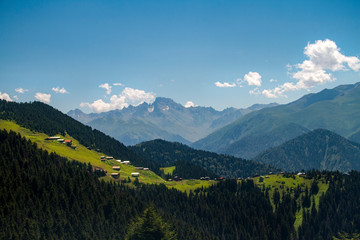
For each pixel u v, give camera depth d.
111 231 170.88
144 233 123.81
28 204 160.62
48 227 154.50
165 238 127.19
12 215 150.12
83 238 160.12
